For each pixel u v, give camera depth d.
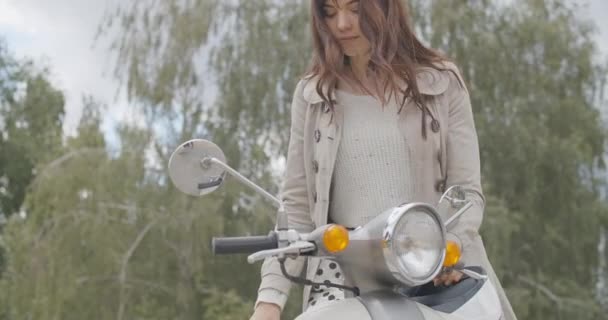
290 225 2.71
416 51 2.69
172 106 17.75
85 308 16.69
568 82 19.14
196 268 16.39
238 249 2.17
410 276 2.07
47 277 16.75
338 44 2.63
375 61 2.57
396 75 2.63
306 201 2.73
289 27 18.42
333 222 2.68
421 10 18.14
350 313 2.21
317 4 2.64
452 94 2.68
